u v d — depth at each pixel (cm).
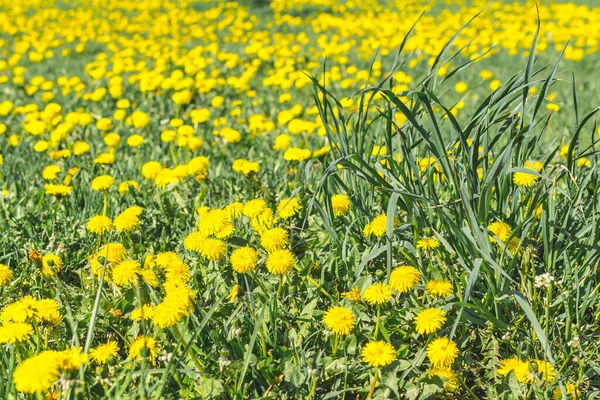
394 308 189
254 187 242
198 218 227
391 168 196
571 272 187
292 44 717
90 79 564
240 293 181
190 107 427
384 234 198
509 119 195
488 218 194
